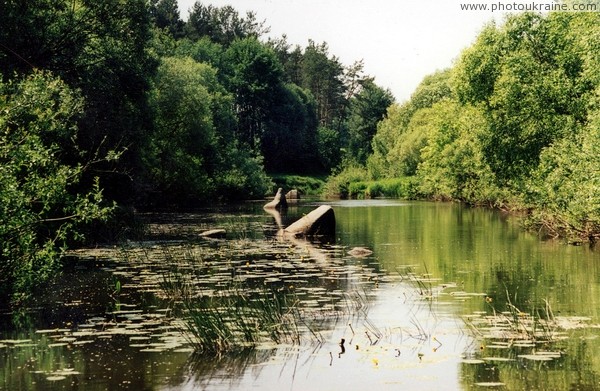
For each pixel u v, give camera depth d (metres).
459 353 9.15
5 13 27.52
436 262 18.48
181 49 86.56
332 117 132.00
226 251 21.58
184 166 49.38
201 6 113.12
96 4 30.66
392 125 90.94
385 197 71.38
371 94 115.00
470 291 13.93
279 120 102.38
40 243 19.62
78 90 27.30
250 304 12.69
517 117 30.27
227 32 115.50
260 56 98.81
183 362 8.88
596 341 9.65
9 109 13.55
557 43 29.91
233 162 65.69
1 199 12.43
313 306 12.51
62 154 22.28
